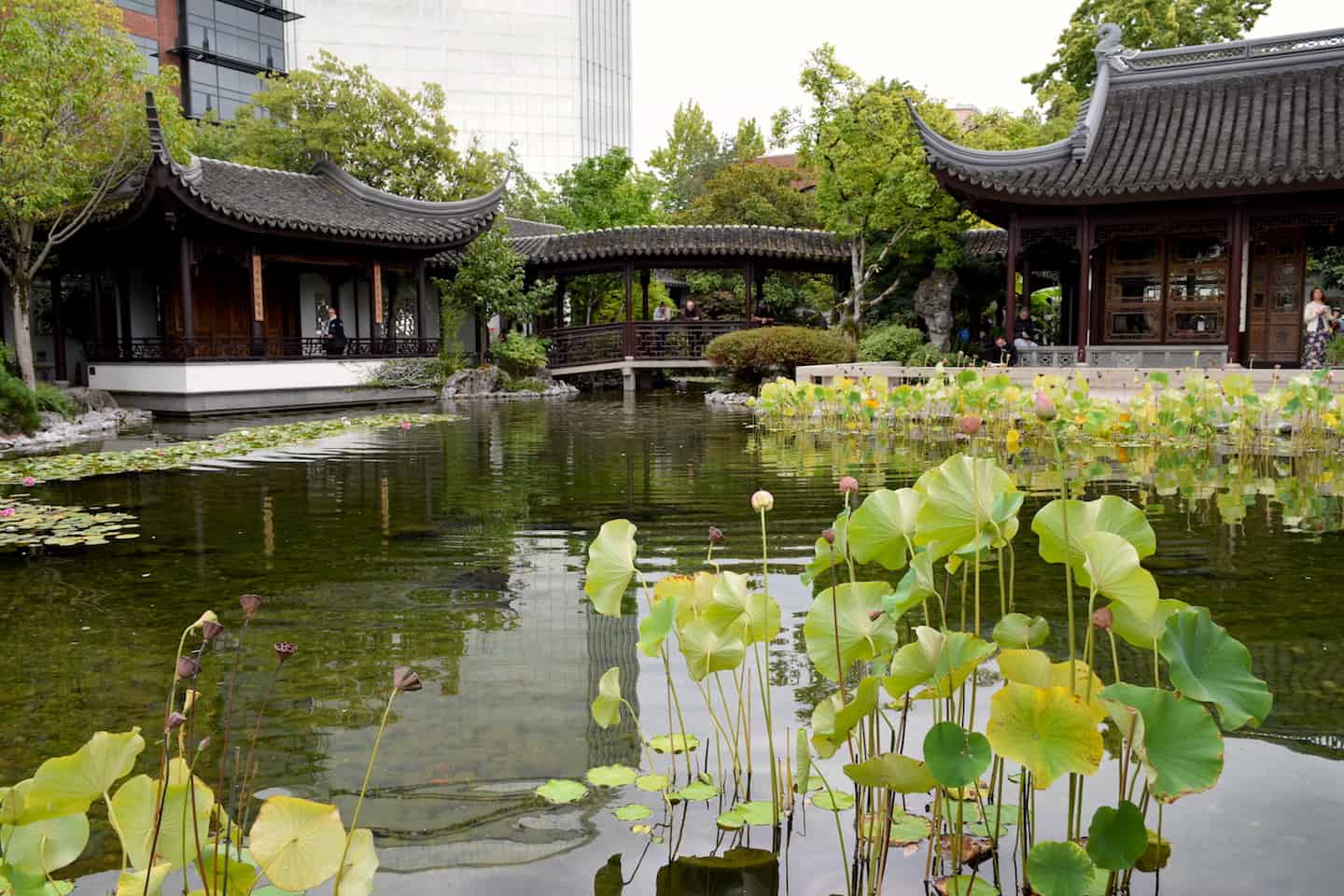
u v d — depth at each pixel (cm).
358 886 164
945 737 173
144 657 338
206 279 1891
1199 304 1580
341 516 616
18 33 1303
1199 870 195
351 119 2364
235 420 1520
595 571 248
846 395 1166
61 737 268
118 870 202
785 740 262
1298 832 209
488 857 204
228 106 3569
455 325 2225
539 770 245
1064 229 1562
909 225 1984
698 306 2738
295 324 2055
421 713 283
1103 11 2598
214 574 460
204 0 3484
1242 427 915
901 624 358
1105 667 310
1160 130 1559
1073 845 175
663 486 729
